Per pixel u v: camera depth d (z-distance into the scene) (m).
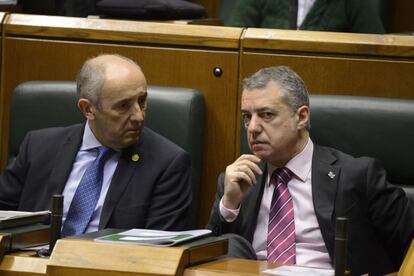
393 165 8.90
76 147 9.09
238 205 8.41
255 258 7.83
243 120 8.89
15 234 6.82
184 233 6.73
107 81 8.67
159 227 8.70
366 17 11.63
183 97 9.61
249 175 8.28
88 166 9.02
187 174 8.96
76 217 8.86
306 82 9.67
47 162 9.13
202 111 9.77
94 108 8.75
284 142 8.33
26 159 9.24
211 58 9.94
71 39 10.35
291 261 8.30
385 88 9.52
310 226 8.36
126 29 10.17
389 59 9.48
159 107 9.60
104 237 6.55
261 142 8.32
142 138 8.99
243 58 9.84
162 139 9.07
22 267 6.57
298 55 9.68
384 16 13.04
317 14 11.71
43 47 10.43
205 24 10.91
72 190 8.99
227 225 8.44
